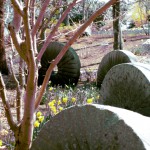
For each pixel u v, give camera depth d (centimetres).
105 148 229
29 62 270
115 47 1474
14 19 273
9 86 1070
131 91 535
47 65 1299
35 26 284
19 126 302
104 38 2503
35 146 281
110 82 574
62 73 1295
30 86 278
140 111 525
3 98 302
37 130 459
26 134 292
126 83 544
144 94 516
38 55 289
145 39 2331
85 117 245
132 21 2806
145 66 533
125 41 2323
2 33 755
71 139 254
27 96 282
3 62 1257
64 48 288
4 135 471
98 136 234
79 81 1367
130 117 228
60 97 852
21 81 357
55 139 267
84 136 245
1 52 1274
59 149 264
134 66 529
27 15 239
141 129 217
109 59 1125
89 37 2522
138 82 523
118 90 559
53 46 1281
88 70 1627
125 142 217
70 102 743
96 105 242
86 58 2100
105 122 231
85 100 782
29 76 273
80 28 277
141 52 1952
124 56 1069
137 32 2555
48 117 545
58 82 1303
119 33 1477
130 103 539
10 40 351
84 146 245
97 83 1189
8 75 1227
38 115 471
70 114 256
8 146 436
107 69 1135
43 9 281
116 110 234
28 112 286
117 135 222
